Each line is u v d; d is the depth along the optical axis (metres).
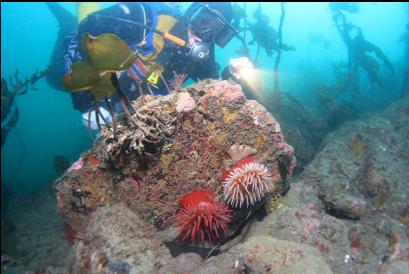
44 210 1.50
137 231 0.59
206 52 0.91
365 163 0.82
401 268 0.53
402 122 1.03
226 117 0.61
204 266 0.51
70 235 0.71
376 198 0.75
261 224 0.63
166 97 0.61
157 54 0.89
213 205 0.55
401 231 0.61
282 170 0.65
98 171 0.63
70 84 0.45
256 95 1.31
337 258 0.59
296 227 0.62
